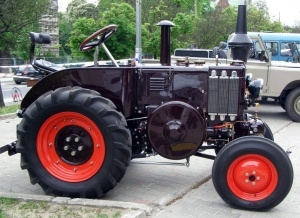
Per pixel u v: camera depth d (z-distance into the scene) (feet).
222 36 91.04
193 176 19.25
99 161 15.61
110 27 16.46
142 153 17.21
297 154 24.16
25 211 14.57
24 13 42.98
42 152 16.03
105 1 93.20
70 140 15.96
